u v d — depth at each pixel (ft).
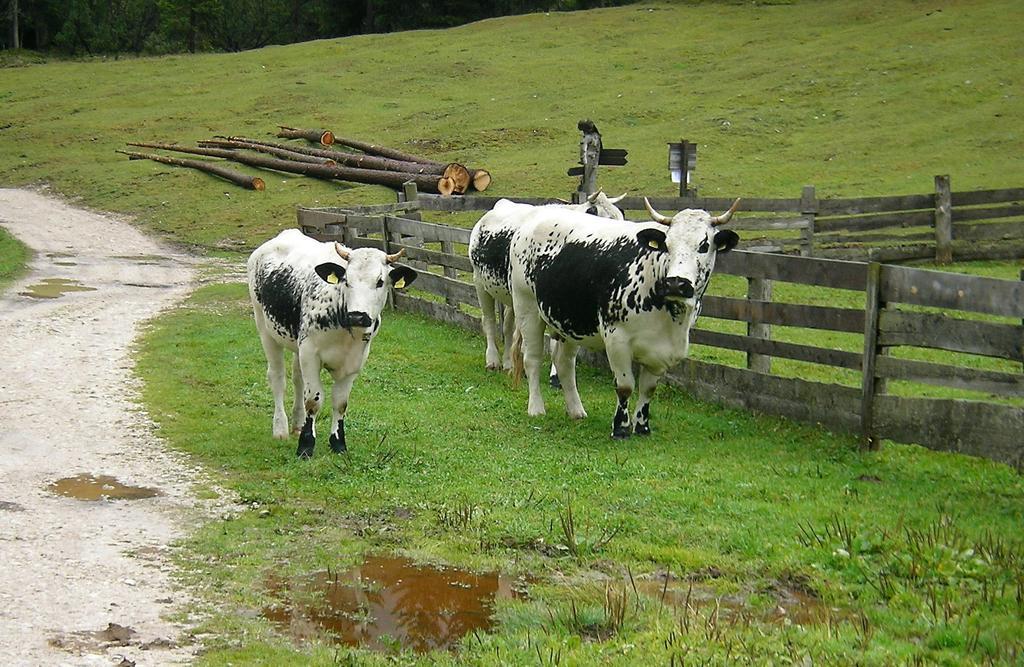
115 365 45.01
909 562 23.63
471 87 133.39
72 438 34.60
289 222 90.17
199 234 88.22
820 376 42.63
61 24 225.35
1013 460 28.91
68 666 19.19
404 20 208.03
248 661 19.74
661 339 33.86
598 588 23.03
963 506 27.68
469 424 36.63
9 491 29.37
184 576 23.90
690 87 122.11
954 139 92.48
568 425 36.76
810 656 19.29
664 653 19.57
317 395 32.17
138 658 19.70
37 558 24.52
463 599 22.95
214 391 40.83
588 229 36.14
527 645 20.25
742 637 20.18
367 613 22.24
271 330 33.65
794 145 97.30
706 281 32.83
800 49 130.11
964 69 111.04
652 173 90.38
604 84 128.36
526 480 30.48
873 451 32.60
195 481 30.78
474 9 207.10
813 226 63.87
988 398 38.60
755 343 37.06
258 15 233.14
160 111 132.46
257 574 24.11
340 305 30.96
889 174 84.64
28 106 138.41
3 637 20.30
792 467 31.30
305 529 27.07
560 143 107.45
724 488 29.43
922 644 20.11
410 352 47.70
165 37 227.40
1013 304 28.86
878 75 114.11
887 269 32.01
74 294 62.54
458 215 85.81
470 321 51.75
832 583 23.15
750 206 65.00
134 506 28.58
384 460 32.24
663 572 24.16
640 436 35.19
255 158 106.93
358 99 132.46
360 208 70.13
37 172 111.04
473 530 26.66
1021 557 23.91
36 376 42.60
